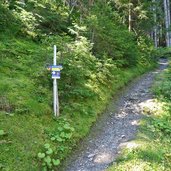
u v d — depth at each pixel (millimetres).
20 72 11000
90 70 13578
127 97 14172
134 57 20562
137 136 9055
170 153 8148
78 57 12688
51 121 8875
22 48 12953
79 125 9414
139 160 7434
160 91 14242
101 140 9141
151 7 31281
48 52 11484
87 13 18500
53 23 16703
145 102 13008
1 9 14141
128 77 17578
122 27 23969
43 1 17625
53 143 7949
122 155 7832
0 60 11297
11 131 7715
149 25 27641
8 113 8352
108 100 12805
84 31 15172
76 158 8016
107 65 14461
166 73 19562
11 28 14328
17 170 6656
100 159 7914
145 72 21828
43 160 7207
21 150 7238
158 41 45750
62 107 9930
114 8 26906
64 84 10594
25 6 16047
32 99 9484
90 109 10883
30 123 8336
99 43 15992
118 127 10211
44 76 10719
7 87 9648
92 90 12039
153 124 10188
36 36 15000
